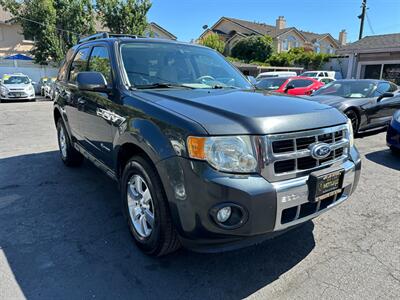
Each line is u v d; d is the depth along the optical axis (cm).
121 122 272
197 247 216
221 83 347
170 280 234
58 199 372
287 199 208
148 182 239
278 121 212
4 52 2609
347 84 789
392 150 570
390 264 252
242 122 208
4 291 219
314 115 233
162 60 334
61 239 286
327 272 243
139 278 236
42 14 2267
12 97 1717
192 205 203
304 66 3262
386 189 407
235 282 233
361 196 385
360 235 296
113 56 313
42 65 2445
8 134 761
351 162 256
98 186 413
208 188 196
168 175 213
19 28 2614
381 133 780
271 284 230
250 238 209
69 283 229
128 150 278
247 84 367
